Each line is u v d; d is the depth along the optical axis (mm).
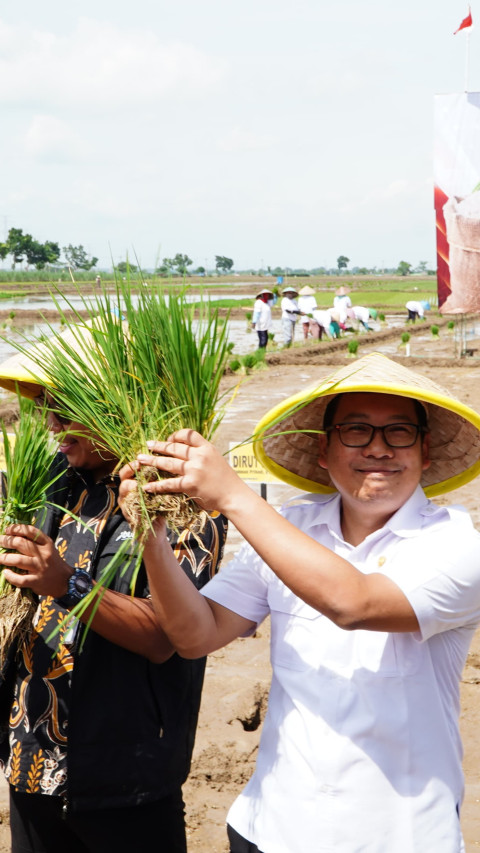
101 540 2246
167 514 1777
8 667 2262
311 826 1810
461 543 1830
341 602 1690
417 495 1979
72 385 1957
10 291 82562
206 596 2100
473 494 8461
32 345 2289
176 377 1826
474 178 18203
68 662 2195
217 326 1881
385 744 1802
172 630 2004
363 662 1838
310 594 1701
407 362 21469
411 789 1795
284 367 20875
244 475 6059
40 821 2246
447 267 18844
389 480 1932
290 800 1848
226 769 3850
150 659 2156
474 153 17984
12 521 2084
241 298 72375
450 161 18203
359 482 1946
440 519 1936
